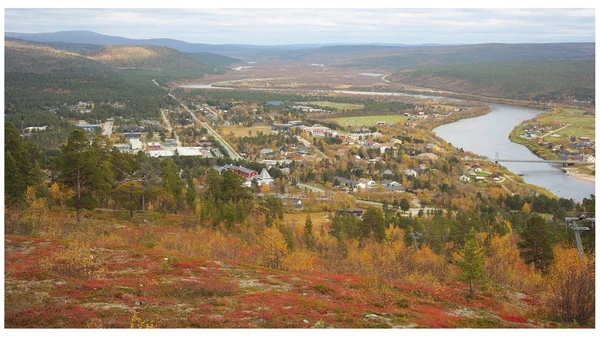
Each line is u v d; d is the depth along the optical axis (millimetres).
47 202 82188
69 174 75688
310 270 57969
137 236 70938
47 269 45500
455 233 89000
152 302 39469
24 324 33938
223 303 40125
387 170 184000
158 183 103125
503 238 77812
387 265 63750
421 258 70688
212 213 88438
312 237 85688
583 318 43344
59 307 36781
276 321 36688
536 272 67875
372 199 148000
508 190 151500
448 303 47750
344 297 45344
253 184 154875
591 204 102875
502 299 51375
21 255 50094
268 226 90688
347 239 86125
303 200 137750
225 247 68562
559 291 46531
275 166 186625
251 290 44719
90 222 77562
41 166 105438
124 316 35938
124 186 90625
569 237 78812
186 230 80812
